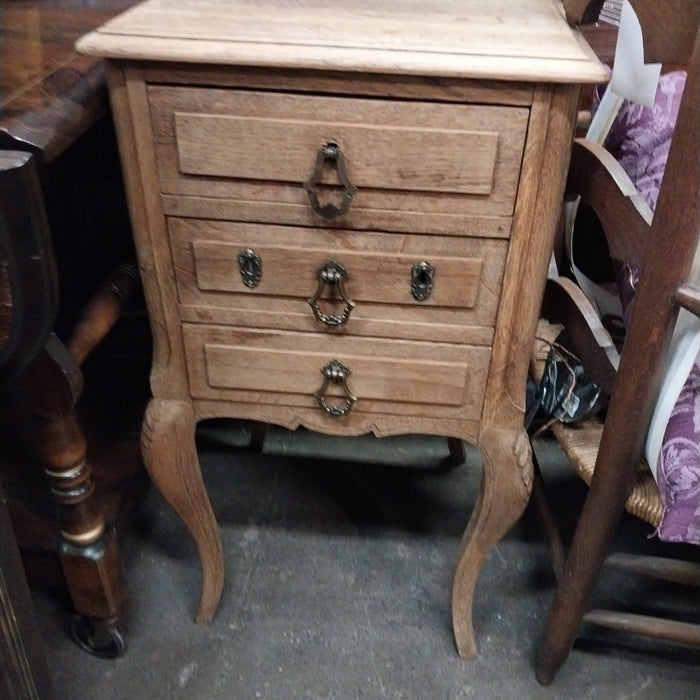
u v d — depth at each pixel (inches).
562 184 27.2
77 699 39.0
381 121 26.4
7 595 25.1
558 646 37.8
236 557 46.8
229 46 25.3
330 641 42.1
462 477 53.1
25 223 23.5
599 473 31.5
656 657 41.6
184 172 28.0
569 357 38.2
